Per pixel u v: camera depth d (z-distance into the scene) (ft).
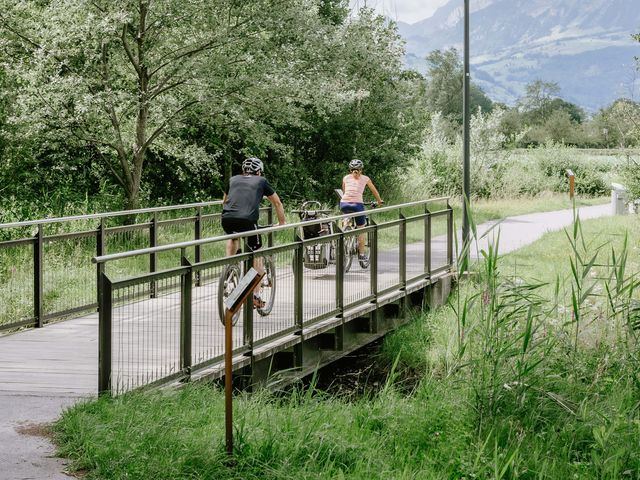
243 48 65.82
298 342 33.53
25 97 57.82
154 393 23.16
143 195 78.59
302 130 94.53
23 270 35.29
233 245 34.55
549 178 141.69
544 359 26.61
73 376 26.58
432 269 52.29
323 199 99.66
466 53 56.08
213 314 28.94
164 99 63.82
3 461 18.53
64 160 70.69
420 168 125.29
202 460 18.38
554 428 23.82
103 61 63.31
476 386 24.56
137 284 24.12
